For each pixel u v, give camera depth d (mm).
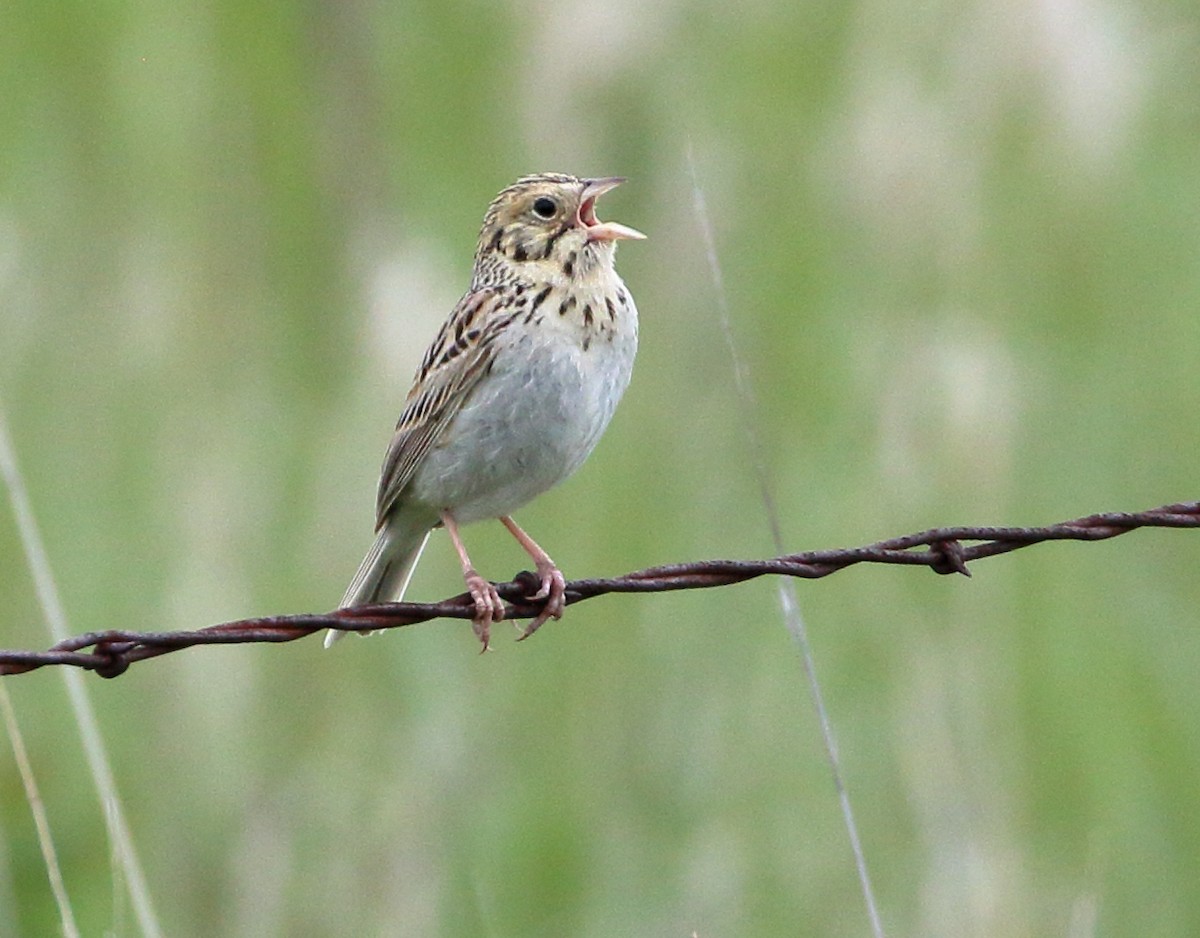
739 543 12055
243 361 13422
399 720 11367
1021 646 11664
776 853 10984
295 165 14133
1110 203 13078
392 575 9625
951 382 12078
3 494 12664
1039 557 12203
